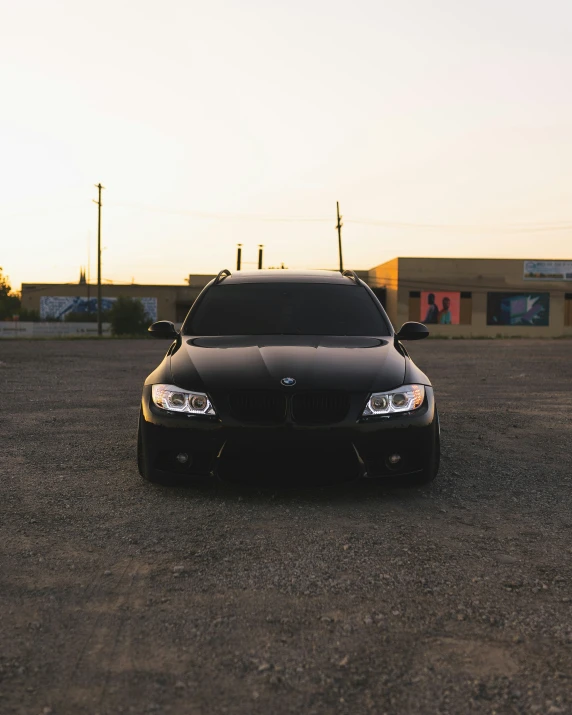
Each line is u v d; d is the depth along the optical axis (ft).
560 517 11.18
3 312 222.89
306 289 16.03
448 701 5.76
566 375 38.34
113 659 6.41
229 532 10.11
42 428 19.03
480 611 7.54
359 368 12.05
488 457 15.83
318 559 9.06
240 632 6.98
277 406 11.29
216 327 14.75
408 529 10.39
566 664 6.39
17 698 5.73
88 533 10.04
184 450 11.50
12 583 8.19
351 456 11.25
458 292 176.55
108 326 196.44
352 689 5.93
